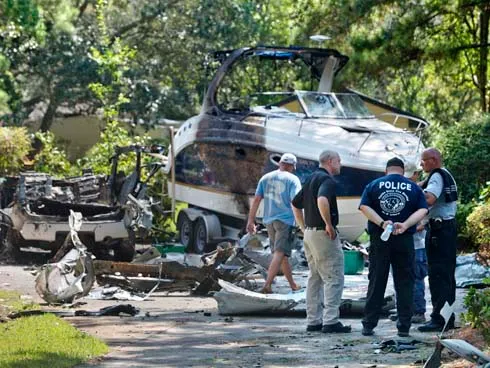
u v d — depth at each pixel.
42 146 66.44
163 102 83.44
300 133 44.72
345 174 43.16
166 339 24.77
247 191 46.66
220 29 84.50
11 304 30.30
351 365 21.12
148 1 85.19
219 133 48.22
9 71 74.50
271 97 77.38
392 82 76.25
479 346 21.70
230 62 49.47
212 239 48.47
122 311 28.95
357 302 28.72
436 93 75.38
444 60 60.81
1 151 53.44
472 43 62.97
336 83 57.59
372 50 57.69
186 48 86.06
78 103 83.19
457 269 34.34
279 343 24.16
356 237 44.56
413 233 24.80
